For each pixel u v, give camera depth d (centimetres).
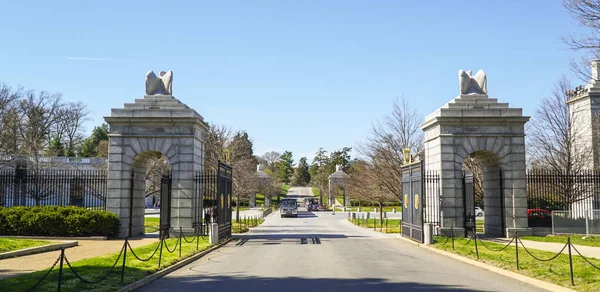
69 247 2106
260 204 10431
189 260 1692
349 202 9712
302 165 16438
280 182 12656
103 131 9494
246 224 3956
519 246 2089
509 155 2617
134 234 2659
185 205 2559
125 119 2602
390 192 3816
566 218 2623
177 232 2542
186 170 2583
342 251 2031
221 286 1216
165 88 2725
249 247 2216
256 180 7750
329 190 10175
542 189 2909
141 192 2797
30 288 984
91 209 2641
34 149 4606
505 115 2606
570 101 3888
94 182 2730
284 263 1642
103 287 1116
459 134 2609
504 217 2598
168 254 1747
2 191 2734
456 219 2564
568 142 3472
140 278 1256
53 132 6850
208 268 1538
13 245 1916
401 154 4000
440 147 2609
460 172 2594
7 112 4981
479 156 2847
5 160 4319
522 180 2602
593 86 3766
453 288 1183
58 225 2445
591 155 3516
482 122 2620
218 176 2372
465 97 2675
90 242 2322
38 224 2434
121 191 2588
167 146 2600
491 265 1523
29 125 5628
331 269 1498
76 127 7800
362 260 1728
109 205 2584
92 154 8306
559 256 1694
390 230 3288
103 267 1380
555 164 3506
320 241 2517
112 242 2331
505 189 2608
